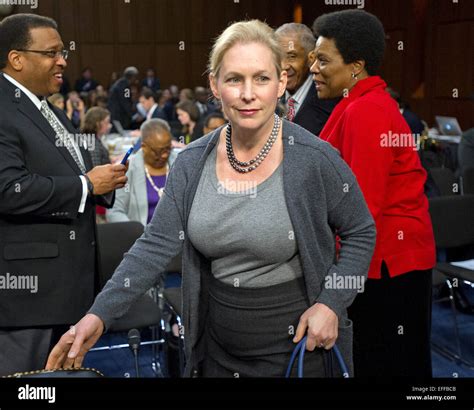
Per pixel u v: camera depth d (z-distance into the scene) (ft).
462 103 27.91
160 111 26.43
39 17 7.02
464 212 11.51
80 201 6.78
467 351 11.19
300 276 4.45
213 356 4.79
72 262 7.04
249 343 4.51
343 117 6.10
